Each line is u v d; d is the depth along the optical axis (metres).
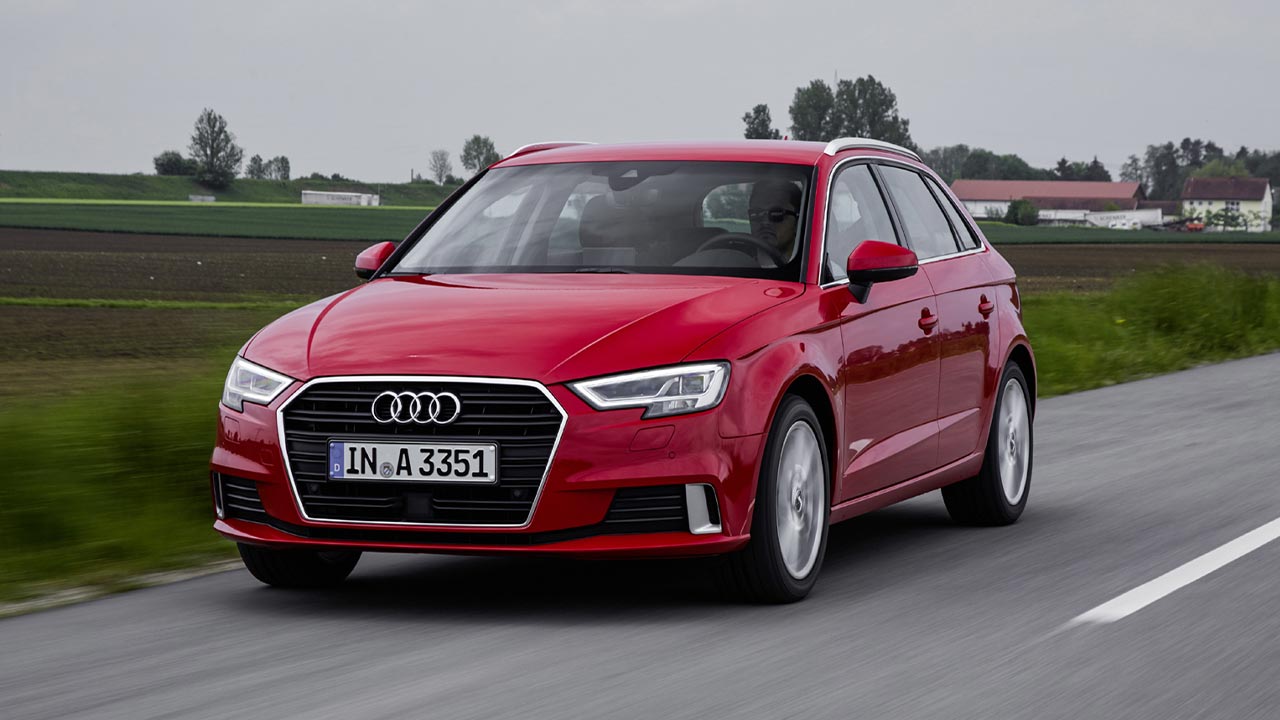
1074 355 16.83
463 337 5.23
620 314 5.32
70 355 26.48
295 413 5.26
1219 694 4.20
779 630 5.01
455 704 4.04
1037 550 6.63
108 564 6.35
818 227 6.05
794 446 5.48
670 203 6.25
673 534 5.11
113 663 4.56
